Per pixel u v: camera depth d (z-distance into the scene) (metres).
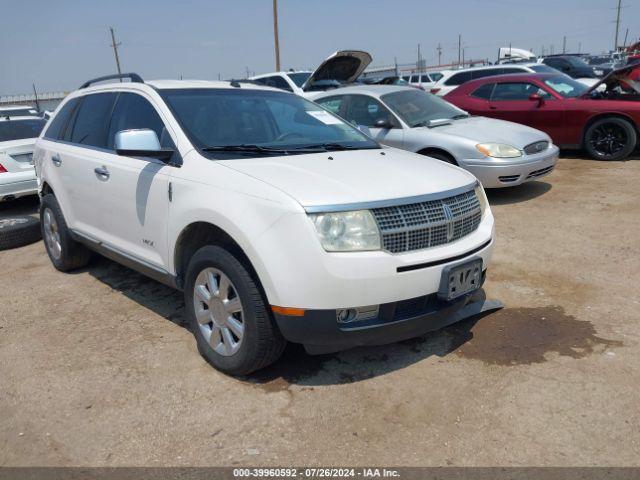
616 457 2.66
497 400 3.13
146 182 3.85
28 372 3.61
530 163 7.23
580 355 3.57
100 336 4.09
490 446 2.76
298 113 4.54
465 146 7.18
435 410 3.06
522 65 15.58
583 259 5.27
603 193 7.61
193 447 2.83
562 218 6.59
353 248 2.94
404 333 3.22
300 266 2.92
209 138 3.82
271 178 3.19
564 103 9.87
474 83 10.79
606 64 25.42
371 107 8.09
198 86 4.40
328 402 3.17
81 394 3.33
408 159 3.89
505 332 3.93
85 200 4.70
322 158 3.67
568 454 2.69
